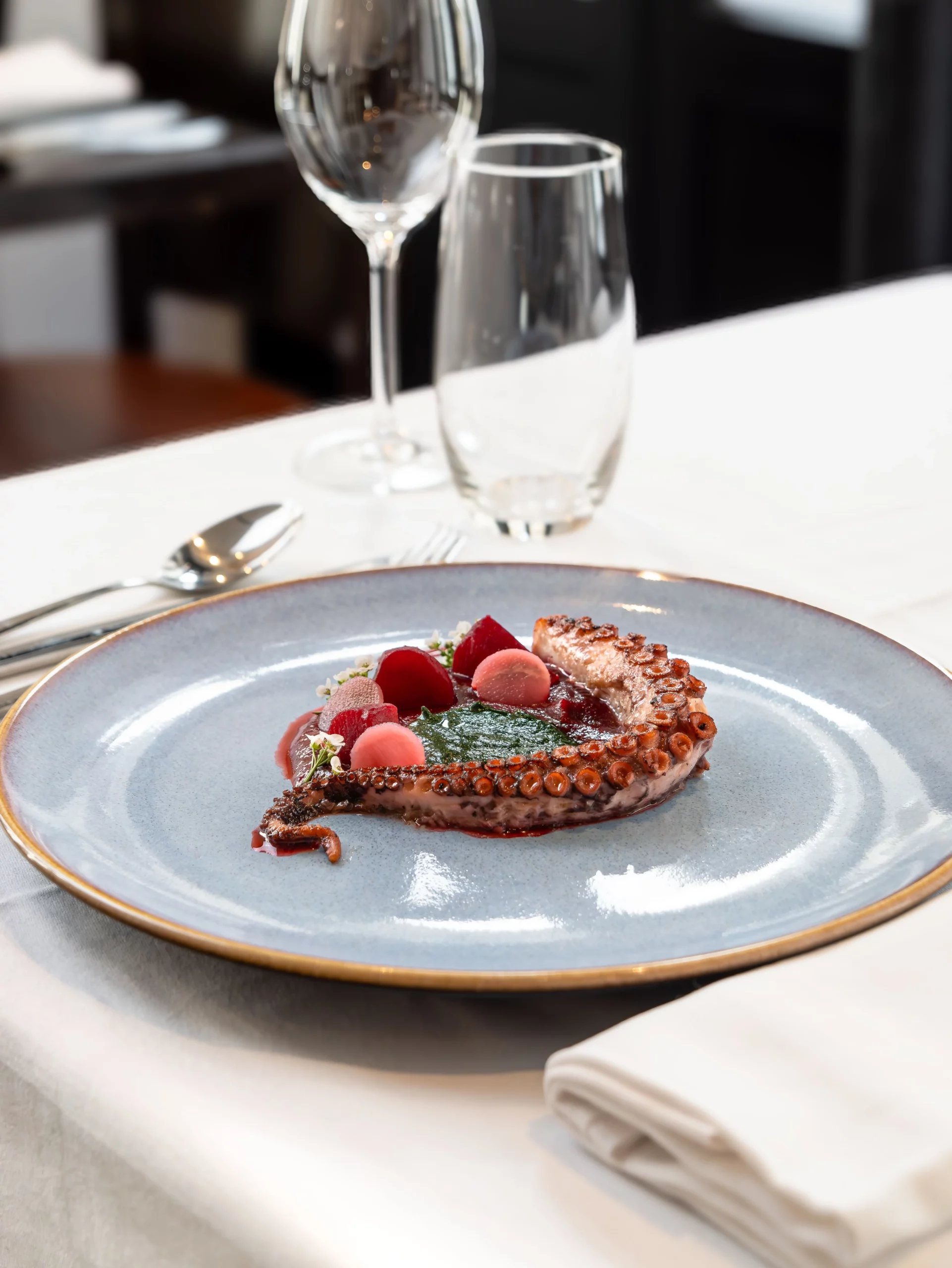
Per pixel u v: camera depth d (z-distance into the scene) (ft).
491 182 2.88
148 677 2.53
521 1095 2.06
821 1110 1.82
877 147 7.43
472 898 2.22
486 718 2.44
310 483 3.26
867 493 3.24
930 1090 1.86
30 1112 2.14
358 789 2.33
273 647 2.62
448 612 2.69
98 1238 2.11
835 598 2.88
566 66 8.76
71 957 2.19
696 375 3.76
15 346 8.68
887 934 2.10
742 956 2.07
